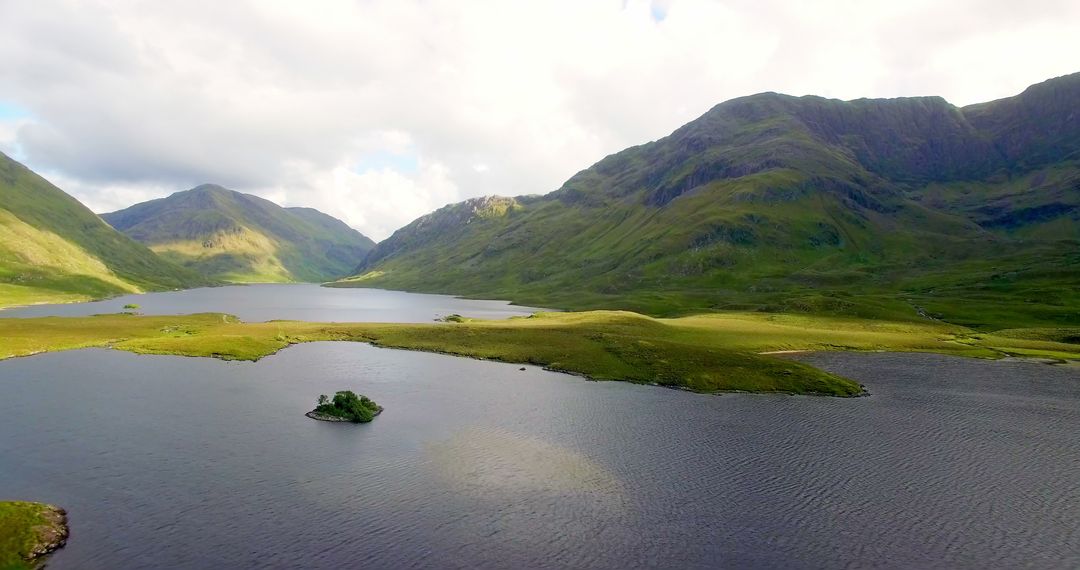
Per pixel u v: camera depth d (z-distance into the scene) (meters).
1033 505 49.69
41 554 38.31
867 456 61.19
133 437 61.62
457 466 56.38
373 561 39.03
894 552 41.84
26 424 65.00
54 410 70.88
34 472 51.59
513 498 49.53
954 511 48.38
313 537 41.84
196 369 99.25
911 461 59.88
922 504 49.62
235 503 46.75
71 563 37.50
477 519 45.56
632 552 41.31
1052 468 58.47
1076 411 82.06
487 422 71.56
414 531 43.31
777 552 41.66
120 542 40.22
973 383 101.19
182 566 37.56
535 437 65.94
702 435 67.69
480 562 39.47
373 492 49.78
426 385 92.12
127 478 50.97
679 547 42.09
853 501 50.00
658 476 54.94
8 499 46.16
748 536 43.81
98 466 53.41
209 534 41.72
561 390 90.44
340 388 87.94
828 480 54.47
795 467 57.66
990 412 80.81
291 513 45.38
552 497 49.91
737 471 56.34
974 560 40.97
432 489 50.84
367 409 73.75
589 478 54.22
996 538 44.03
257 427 66.69
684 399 86.06
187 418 69.31
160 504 46.16
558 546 41.91
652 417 75.38
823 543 42.97
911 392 93.62
